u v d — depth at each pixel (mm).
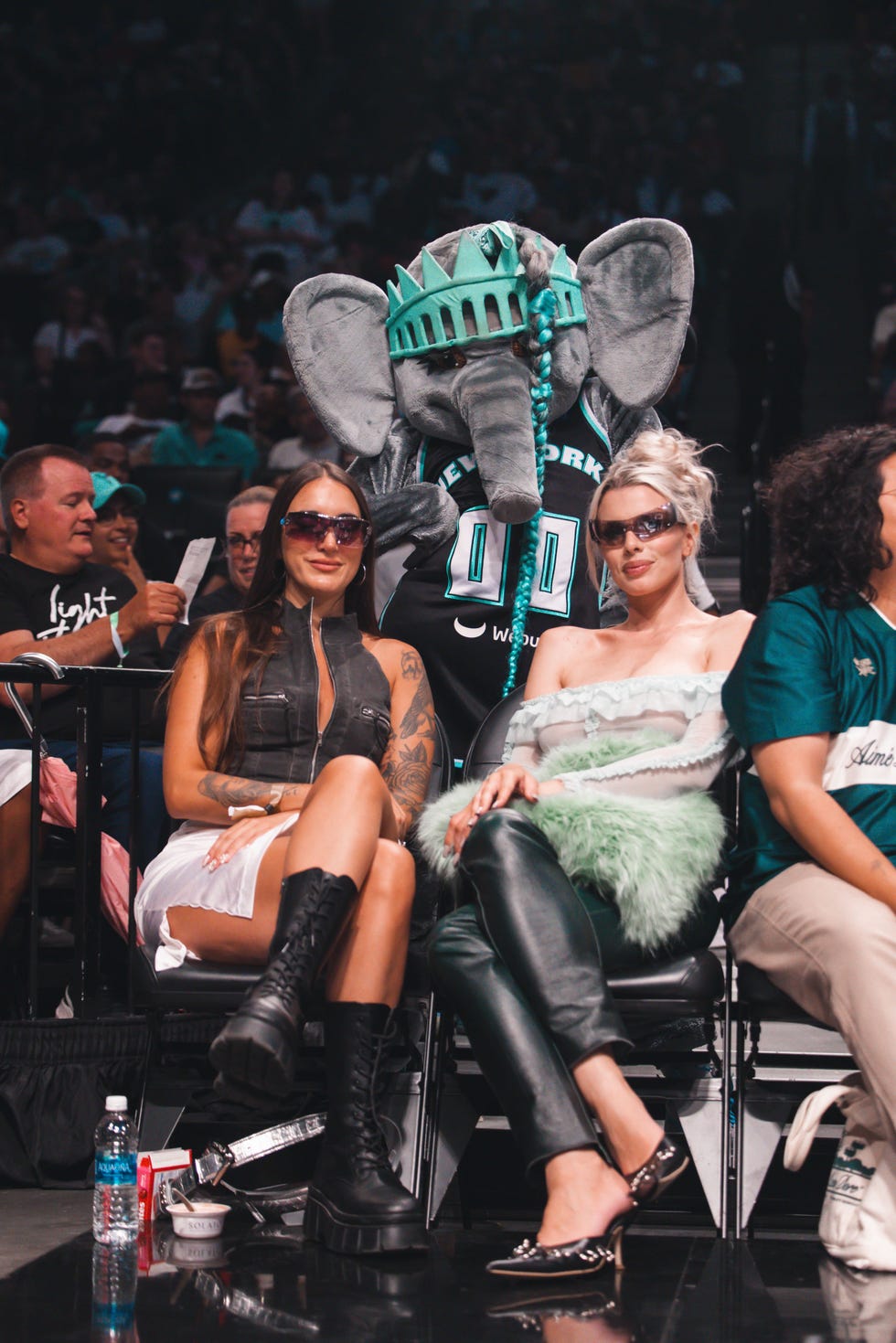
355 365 3564
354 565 2994
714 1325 2174
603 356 3572
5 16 17938
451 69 16312
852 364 12188
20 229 13797
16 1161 3074
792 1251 2568
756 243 9602
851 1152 2525
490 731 3084
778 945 2588
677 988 2609
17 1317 2209
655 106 15117
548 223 12828
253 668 2938
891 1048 2424
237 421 9367
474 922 2590
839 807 2598
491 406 3373
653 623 2998
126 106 16031
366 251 12867
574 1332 2141
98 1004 3268
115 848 3412
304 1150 3064
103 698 3945
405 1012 2801
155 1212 2709
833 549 2742
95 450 6176
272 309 10578
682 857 2621
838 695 2701
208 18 17219
